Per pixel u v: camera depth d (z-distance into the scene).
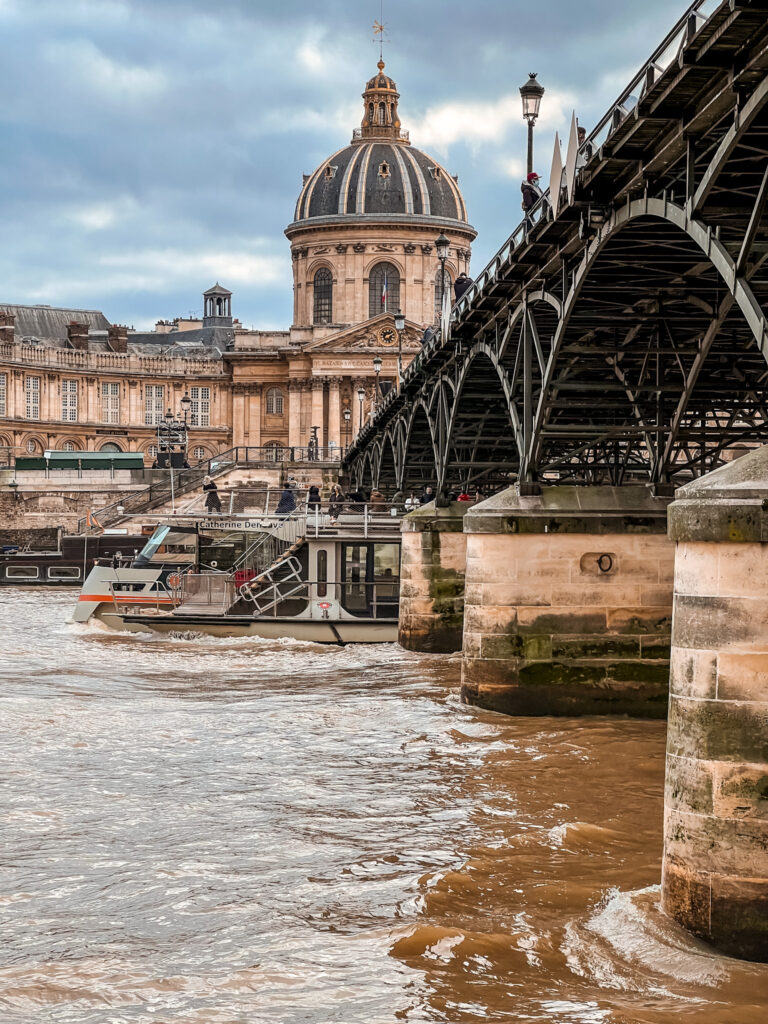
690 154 13.62
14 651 32.66
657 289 18.75
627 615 23.16
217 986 10.99
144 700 24.95
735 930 11.33
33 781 17.88
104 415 114.94
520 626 23.17
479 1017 10.34
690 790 11.60
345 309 108.31
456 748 20.16
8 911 12.82
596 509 23.14
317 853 14.59
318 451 96.44
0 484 79.56
